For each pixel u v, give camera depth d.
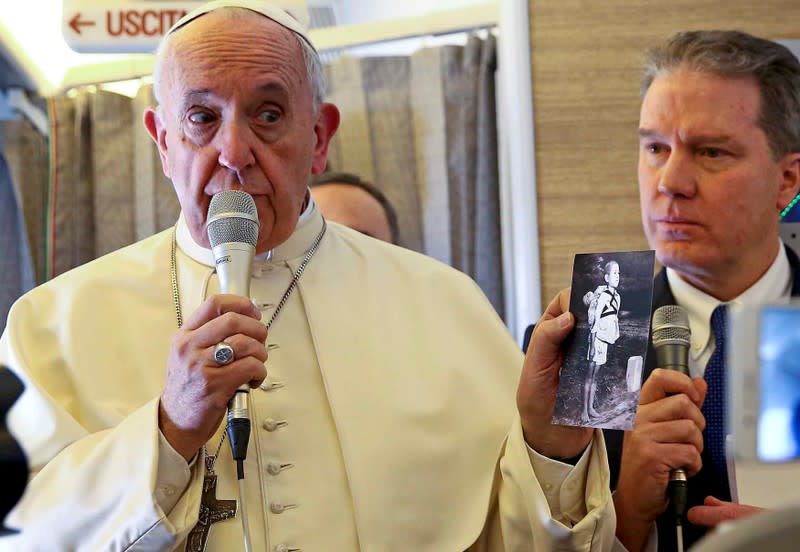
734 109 2.08
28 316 1.77
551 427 1.58
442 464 1.72
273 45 1.68
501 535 1.71
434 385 1.81
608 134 2.56
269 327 1.79
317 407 1.73
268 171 1.63
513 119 2.58
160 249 1.92
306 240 1.91
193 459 1.50
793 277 2.11
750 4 2.57
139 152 2.96
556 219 2.54
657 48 2.21
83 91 3.00
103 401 1.67
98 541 1.45
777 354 0.74
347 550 1.60
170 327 1.79
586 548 1.54
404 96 2.98
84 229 2.93
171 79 1.67
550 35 2.60
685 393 1.71
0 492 1.52
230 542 1.55
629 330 1.44
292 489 1.63
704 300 2.07
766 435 0.73
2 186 2.97
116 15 2.60
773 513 0.59
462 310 1.95
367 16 4.91
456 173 2.92
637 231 2.53
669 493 1.66
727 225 2.06
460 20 2.94
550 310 1.59
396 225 2.83
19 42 2.80
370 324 1.85
